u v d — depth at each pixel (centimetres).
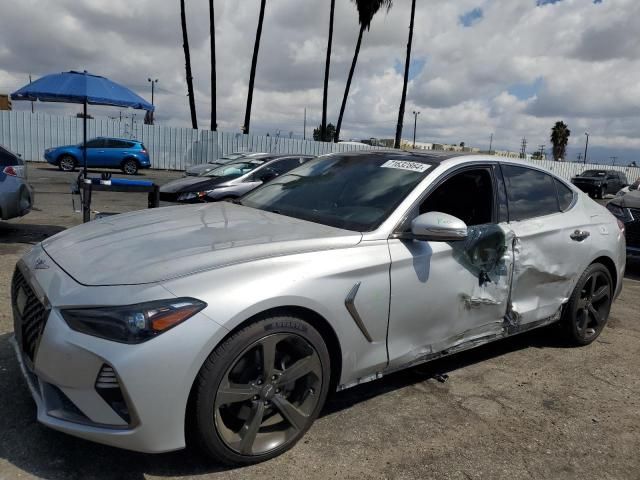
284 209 354
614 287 468
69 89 695
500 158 388
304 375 268
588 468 279
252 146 2711
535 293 390
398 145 2761
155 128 2569
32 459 251
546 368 404
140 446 225
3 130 2362
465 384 367
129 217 342
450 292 325
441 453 282
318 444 280
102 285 234
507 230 361
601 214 460
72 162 2102
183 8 2464
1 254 637
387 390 350
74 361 222
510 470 271
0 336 379
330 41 2758
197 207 373
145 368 218
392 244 300
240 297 238
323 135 2842
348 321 278
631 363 425
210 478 247
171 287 231
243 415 253
